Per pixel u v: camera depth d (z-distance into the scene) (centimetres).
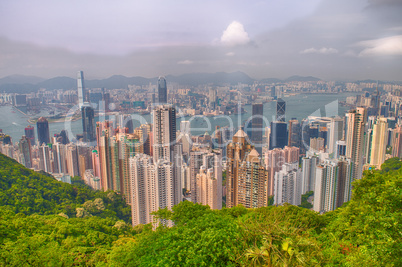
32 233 3047
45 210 4784
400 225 1458
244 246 1588
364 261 1392
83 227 3675
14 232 2898
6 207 4338
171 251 1547
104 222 4444
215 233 1644
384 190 1841
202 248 1548
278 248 1509
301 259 1434
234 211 2841
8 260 2128
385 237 1428
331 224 2392
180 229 1880
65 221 3809
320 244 1708
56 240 3025
